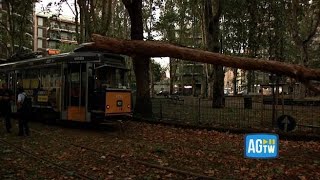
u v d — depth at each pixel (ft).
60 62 64.85
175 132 55.67
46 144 44.47
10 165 32.71
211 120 62.13
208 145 44.50
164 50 18.95
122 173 29.81
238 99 75.97
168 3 146.41
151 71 181.88
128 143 45.47
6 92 55.26
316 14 105.60
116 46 18.86
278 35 114.01
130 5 70.08
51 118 68.18
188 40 170.09
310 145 44.60
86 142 46.39
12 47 128.88
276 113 58.95
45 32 319.88
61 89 64.49
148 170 30.91
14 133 54.70
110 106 58.03
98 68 58.13
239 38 121.80
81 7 102.58
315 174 29.96
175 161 34.83
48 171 30.60
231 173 30.25
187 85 285.02
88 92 59.06
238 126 56.44
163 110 73.92
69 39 333.21
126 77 61.41
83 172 30.12
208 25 87.51
